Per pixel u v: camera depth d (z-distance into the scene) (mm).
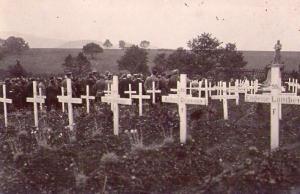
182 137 9750
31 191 8180
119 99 10984
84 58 42562
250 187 7445
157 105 15422
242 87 18875
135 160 8773
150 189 7828
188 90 19203
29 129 12781
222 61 28328
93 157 9266
